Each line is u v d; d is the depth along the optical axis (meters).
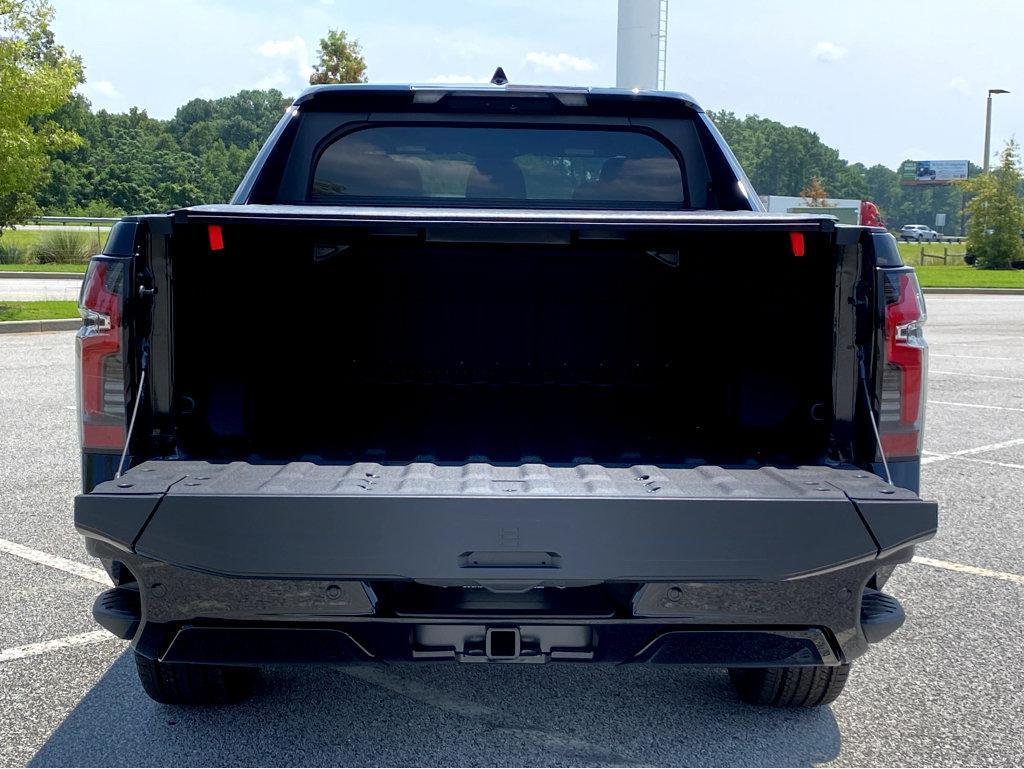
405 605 2.71
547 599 2.72
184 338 3.14
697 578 2.63
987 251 50.00
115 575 2.89
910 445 3.04
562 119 4.28
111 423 2.93
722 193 4.30
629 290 3.74
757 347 3.53
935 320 22.23
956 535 5.82
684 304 3.73
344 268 3.67
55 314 17.22
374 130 4.27
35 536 5.51
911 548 2.77
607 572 2.61
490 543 2.60
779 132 195.12
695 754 3.21
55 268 29.55
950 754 3.24
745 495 2.65
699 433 3.76
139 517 2.60
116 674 3.81
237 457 3.22
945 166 170.88
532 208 4.34
